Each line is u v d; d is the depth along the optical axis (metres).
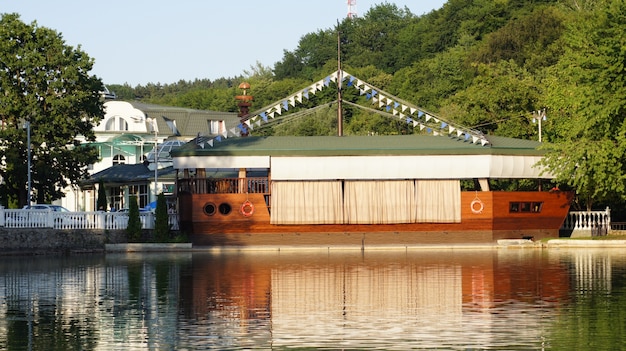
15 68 86.31
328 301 41.47
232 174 93.25
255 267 57.75
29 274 53.72
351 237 77.75
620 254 66.81
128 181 104.69
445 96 147.00
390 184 77.50
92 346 31.72
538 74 117.81
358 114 155.25
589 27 74.25
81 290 45.66
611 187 71.31
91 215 74.50
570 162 71.88
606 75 69.75
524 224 78.69
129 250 74.19
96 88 90.19
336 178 77.06
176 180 79.81
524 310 38.22
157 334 33.69
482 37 175.38
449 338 32.59
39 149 86.75
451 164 77.12
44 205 87.38
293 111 161.25
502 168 77.56
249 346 31.62
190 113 157.12
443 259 63.06
